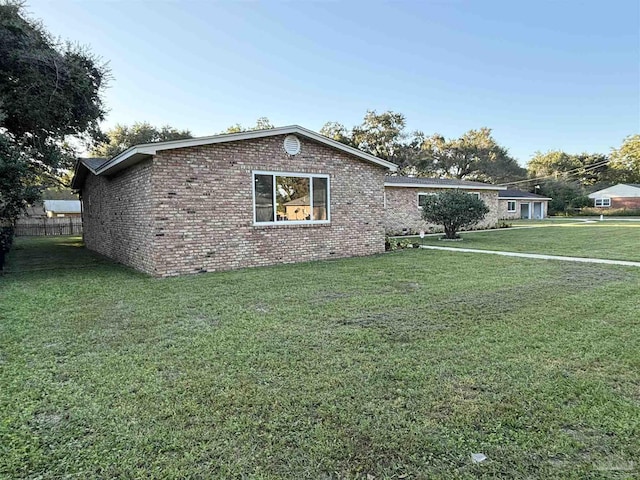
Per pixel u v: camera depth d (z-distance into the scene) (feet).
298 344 12.40
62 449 7.06
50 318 15.70
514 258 32.27
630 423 7.68
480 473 6.34
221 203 28.27
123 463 6.66
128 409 8.45
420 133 137.28
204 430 7.62
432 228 67.67
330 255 34.04
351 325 14.35
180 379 9.93
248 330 13.88
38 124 39.86
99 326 14.57
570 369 10.28
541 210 121.70
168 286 22.18
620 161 147.84
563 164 161.58
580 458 6.67
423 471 6.41
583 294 18.88
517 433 7.43
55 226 83.66
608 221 91.91
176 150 26.40
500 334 13.11
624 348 11.72
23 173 27.71
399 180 67.21
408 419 7.94
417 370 10.30
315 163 32.86
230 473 6.39
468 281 22.43
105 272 28.27
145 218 27.35
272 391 9.21
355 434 7.45
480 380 9.66
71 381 9.89
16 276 26.61
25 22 36.01
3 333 13.76
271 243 30.73
